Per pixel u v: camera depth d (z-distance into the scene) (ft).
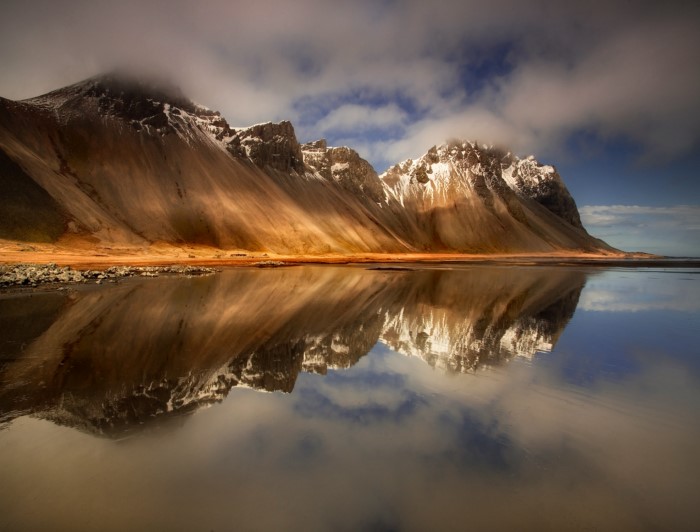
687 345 64.28
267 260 318.86
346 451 29.50
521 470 27.30
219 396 40.24
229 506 23.11
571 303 113.09
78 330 68.08
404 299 116.37
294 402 39.06
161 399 39.17
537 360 54.95
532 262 436.76
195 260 270.26
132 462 27.58
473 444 30.89
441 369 50.37
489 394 41.98
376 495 24.30
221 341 62.54
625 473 27.14
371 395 41.09
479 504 23.57
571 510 23.20
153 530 21.18
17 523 21.56
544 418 35.68
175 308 91.35
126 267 183.32
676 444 31.24
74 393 40.16
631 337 70.28
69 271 151.02
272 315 85.92
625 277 218.79
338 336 67.97
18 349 56.34
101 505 23.08
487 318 87.25
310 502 23.54
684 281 192.75
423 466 27.61
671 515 22.97
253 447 29.94
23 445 29.71
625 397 41.52
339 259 386.11
